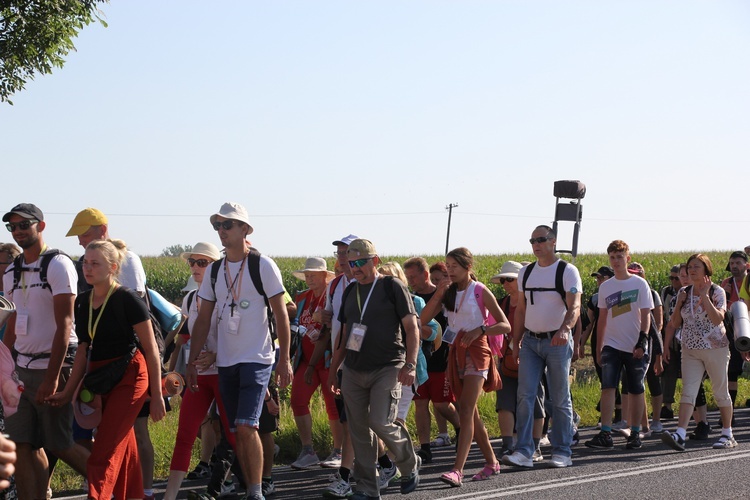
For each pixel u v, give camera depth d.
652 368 9.95
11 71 21.02
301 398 8.08
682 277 9.41
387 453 7.29
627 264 9.05
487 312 7.23
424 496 6.59
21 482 5.68
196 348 6.17
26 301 5.77
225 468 6.49
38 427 5.75
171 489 6.13
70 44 21.36
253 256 6.11
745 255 11.33
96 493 5.23
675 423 10.86
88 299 5.54
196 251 7.60
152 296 6.58
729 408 8.79
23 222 5.74
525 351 7.97
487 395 10.89
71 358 5.91
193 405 6.34
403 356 6.32
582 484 6.95
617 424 10.26
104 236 6.76
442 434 9.44
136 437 6.32
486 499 6.45
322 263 8.14
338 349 6.62
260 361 6.04
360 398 6.33
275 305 6.07
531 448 7.79
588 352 19.67
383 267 7.52
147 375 5.58
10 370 4.59
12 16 20.47
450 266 7.25
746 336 8.69
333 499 6.78
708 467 7.64
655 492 6.60
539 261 8.00
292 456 8.61
